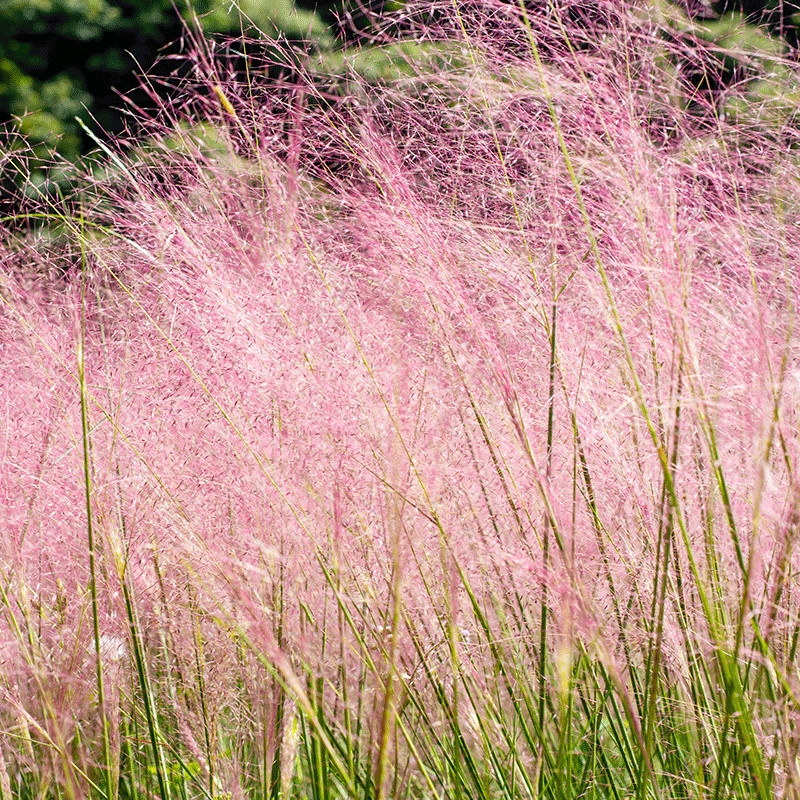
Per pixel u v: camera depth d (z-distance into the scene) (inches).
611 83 115.6
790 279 110.9
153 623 116.4
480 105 126.1
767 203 116.6
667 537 99.3
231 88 145.7
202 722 115.5
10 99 404.8
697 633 104.7
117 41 433.4
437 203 127.8
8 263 147.2
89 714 118.6
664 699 112.2
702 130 118.3
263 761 111.8
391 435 109.5
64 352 129.5
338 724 107.0
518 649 116.1
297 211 137.6
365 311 123.0
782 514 94.5
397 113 133.3
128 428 120.3
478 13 126.8
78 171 157.8
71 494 117.2
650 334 107.0
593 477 111.9
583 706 118.2
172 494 113.7
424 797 110.8
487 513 112.6
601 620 105.7
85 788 111.9
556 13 120.3
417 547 107.7
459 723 112.4
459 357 112.3
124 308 135.8
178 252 132.4
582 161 113.8
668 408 101.9
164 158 146.5
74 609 117.4
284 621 108.4
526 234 122.7
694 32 119.6
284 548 109.1
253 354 117.0
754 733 97.4
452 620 104.7
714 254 113.4
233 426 113.9
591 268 118.0
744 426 103.7
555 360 109.7
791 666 95.5
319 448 110.8
